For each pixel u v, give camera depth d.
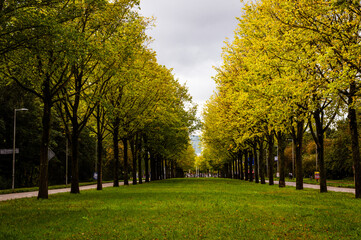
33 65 14.27
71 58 12.42
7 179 43.28
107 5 16.69
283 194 18.58
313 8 14.52
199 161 135.88
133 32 20.83
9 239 6.95
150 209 11.62
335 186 33.56
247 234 7.35
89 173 69.44
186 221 9.04
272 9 18.61
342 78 12.45
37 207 12.98
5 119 41.44
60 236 7.26
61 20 13.57
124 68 19.25
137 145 40.28
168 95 31.59
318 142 20.00
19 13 11.35
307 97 16.38
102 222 8.98
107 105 16.55
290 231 7.72
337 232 7.54
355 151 16.17
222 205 12.78
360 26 14.05
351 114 16.25
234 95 22.31
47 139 17.30
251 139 35.38
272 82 15.82
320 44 15.45
